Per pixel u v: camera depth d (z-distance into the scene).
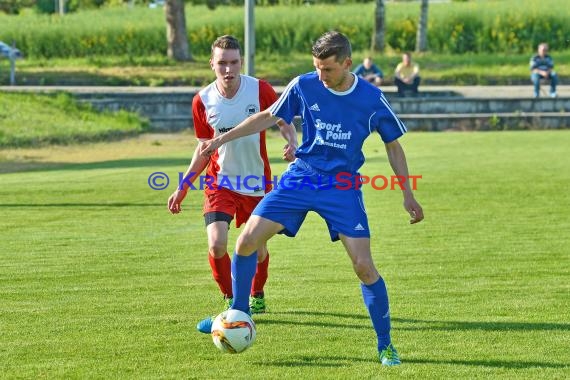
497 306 17.84
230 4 125.56
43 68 89.44
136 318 17.16
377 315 14.31
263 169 17.70
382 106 14.48
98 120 65.31
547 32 101.50
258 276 17.38
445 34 102.12
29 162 49.66
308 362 14.38
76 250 24.16
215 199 17.50
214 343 14.73
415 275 20.80
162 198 34.06
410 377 13.54
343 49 14.02
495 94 74.88
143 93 70.69
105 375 13.76
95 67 90.50
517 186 36.25
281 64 90.19
